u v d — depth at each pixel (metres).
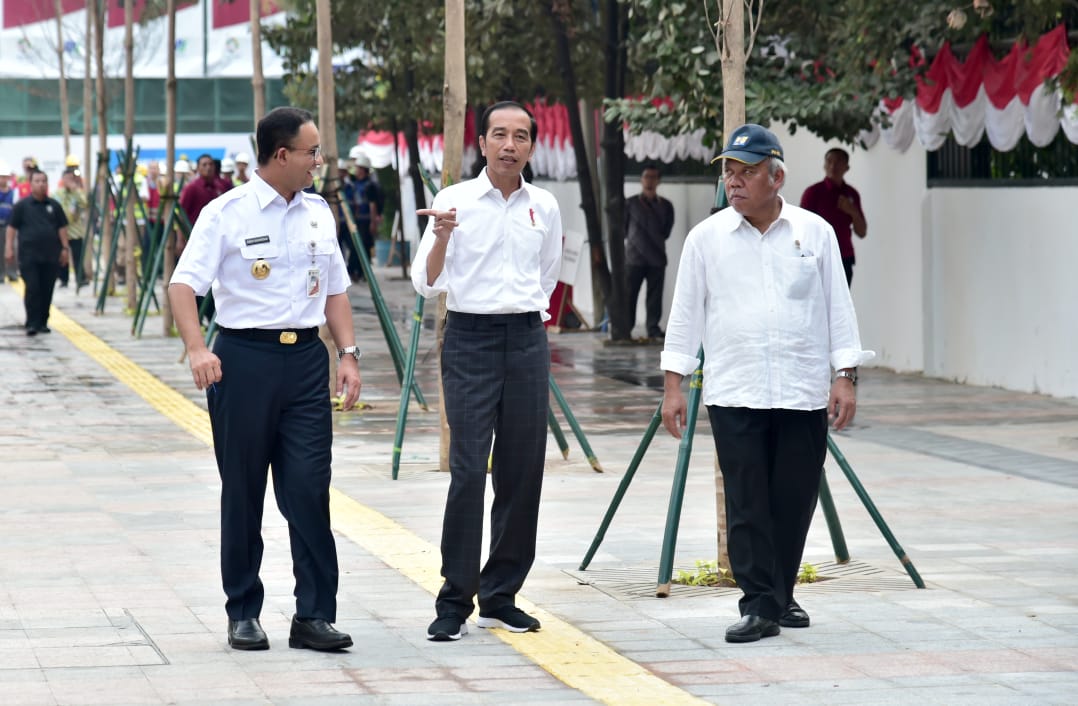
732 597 11.57
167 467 18.09
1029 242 24.55
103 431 21.28
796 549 10.44
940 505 15.41
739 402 10.20
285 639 10.34
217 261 10.02
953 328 26.58
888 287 28.55
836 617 10.89
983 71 24.67
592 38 32.81
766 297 10.20
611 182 32.84
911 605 11.24
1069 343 23.84
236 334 10.09
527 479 10.55
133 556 12.99
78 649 10.02
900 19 22.97
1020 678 9.33
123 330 37.88
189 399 24.84
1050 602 11.32
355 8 39.78
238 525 10.15
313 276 10.14
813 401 10.25
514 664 9.73
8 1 76.50
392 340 23.12
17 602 11.34
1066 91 19.09
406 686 9.20
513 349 10.51
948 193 26.53
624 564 12.76
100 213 54.72
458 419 10.45
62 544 13.48
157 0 74.19
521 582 10.63
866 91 24.64
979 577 12.18
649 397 24.75
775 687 9.16
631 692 9.03
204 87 77.88
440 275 10.57
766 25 25.61
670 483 16.84
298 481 10.09
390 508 15.36
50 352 32.62
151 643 10.20
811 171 31.06
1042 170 24.48
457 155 17.52
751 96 24.52
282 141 10.02
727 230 10.27
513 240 10.52
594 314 36.66
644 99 26.67
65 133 61.69
